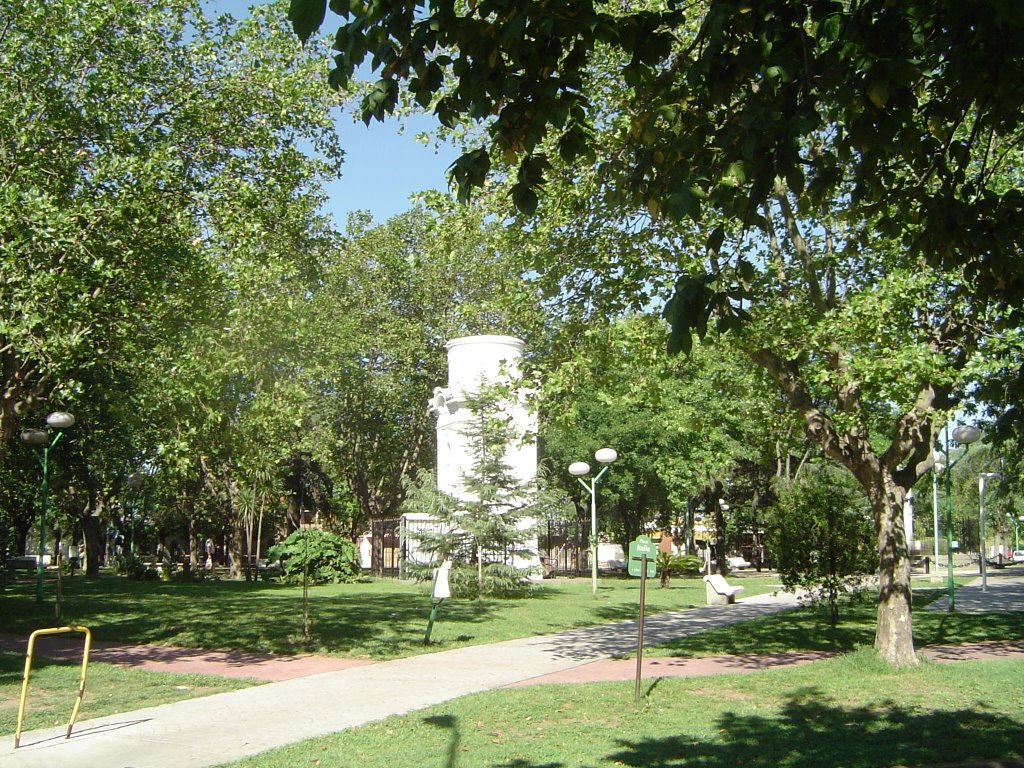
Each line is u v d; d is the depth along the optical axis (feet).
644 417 116.16
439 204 42.32
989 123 21.84
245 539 153.79
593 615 67.26
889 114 18.70
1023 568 174.09
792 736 27.68
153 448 73.51
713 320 40.83
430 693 35.99
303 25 15.25
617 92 38.88
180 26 49.47
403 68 18.42
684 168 20.31
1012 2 16.65
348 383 126.41
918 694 34.40
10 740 27.73
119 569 131.75
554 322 45.06
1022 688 35.47
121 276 45.16
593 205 40.47
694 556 133.49
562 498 90.12
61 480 103.04
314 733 28.81
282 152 50.57
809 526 53.06
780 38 18.85
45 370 45.06
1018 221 20.80
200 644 50.03
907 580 41.37
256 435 51.03
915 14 18.24
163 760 25.38
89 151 47.32
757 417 51.26
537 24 17.47
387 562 143.13
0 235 41.60
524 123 19.03
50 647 49.01
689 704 32.81
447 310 132.77
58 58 46.06
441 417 103.30
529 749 26.12
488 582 79.36
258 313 44.88
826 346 39.19
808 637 52.65
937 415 37.29
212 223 48.19
